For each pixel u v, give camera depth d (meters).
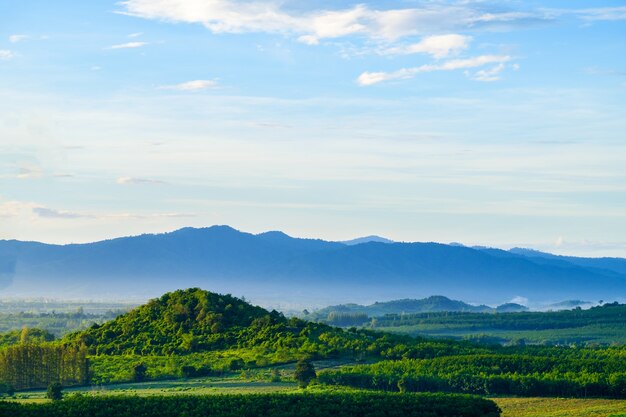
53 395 194.75
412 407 172.75
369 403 172.75
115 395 188.88
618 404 193.38
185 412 158.25
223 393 193.00
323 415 164.88
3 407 152.12
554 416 177.38
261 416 161.12
